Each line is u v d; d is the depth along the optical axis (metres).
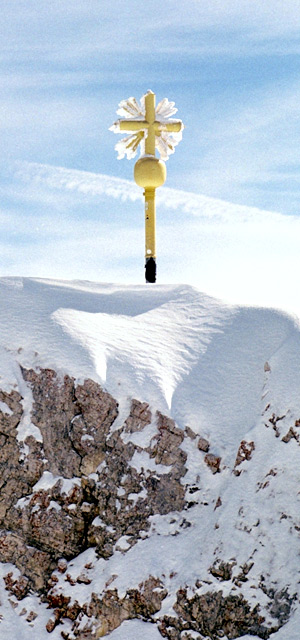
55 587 15.03
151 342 18.53
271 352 17.89
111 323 19.06
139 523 15.50
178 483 15.84
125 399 16.80
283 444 15.48
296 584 13.59
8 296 19.23
